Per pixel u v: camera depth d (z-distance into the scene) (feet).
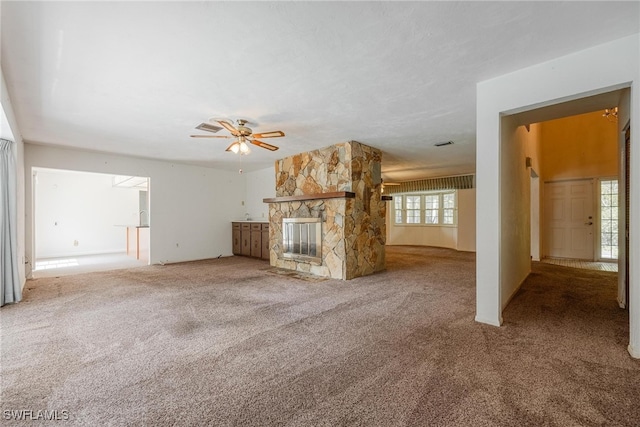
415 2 5.39
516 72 8.11
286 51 7.02
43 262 21.77
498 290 8.66
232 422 4.74
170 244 21.40
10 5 5.24
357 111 11.12
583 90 7.06
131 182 25.81
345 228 15.16
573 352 6.97
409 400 5.24
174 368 6.44
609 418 4.74
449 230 29.22
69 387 5.72
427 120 12.17
